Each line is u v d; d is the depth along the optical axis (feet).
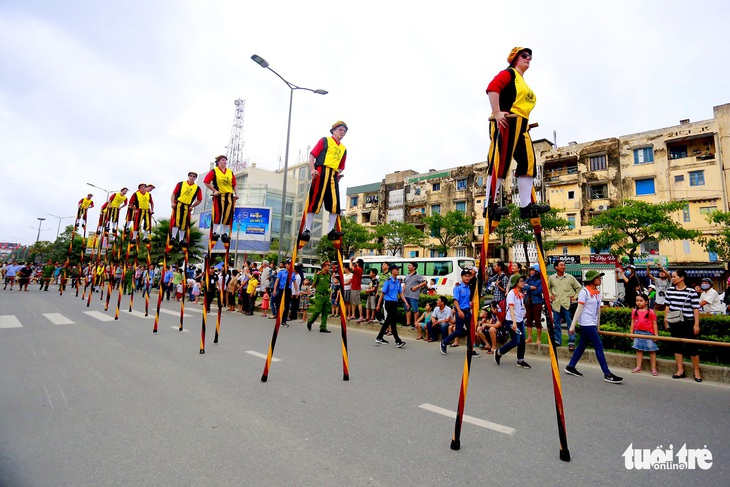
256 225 168.66
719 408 17.74
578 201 102.47
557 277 31.65
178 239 36.40
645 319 25.35
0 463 11.07
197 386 18.67
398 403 17.16
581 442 13.51
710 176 86.17
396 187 147.13
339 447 12.56
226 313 54.13
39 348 26.40
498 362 27.09
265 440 12.94
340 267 21.18
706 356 26.32
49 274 91.76
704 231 84.99
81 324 37.22
